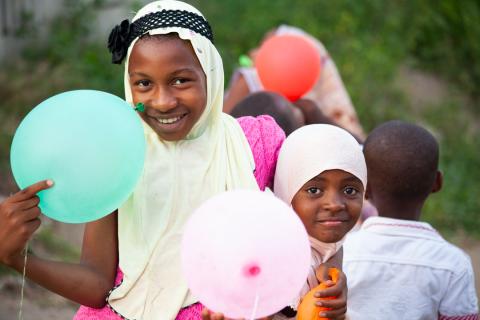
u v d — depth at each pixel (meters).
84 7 9.66
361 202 2.92
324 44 10.46
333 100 5.74
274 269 2.28
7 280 5.49
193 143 2.81
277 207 2.34
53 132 2.36
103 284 2.72
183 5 2.79
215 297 2.30
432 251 3.53
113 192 2.43
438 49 11.29
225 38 10.07
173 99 2.68
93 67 8.88
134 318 2.71
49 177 2.36
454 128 10.09
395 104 10.18
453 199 8.50
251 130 2.99
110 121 2.42
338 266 2.97
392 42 10.97
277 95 4.11
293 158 2.89
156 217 2.74
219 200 2.33
